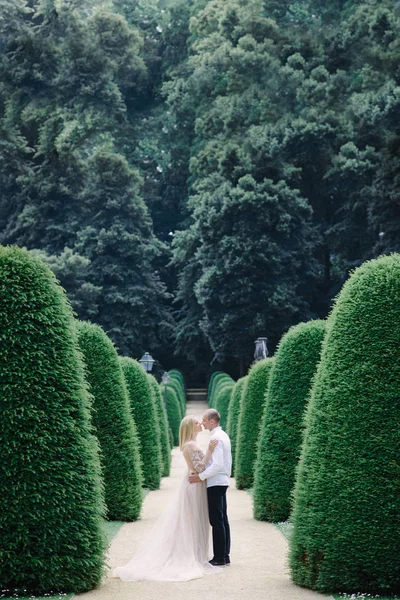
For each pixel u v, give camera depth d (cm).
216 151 5234
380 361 695
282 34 5316
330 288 5244
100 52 5681
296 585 727
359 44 5003
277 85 5034
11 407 679
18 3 5466
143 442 1677
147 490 1680
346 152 4562
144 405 1688
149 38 7081
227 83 5647
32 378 691
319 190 5056
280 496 1198
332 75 4875
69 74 5594
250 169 4769
